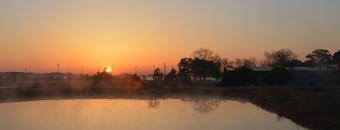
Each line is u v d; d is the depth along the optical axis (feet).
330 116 147.13
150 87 430.61
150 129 144.66
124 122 165.78
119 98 335.06
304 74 410.31
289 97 250.78
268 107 230.89
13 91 350.02
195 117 182.50
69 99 325.42
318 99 212.64
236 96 329.93
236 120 169.17
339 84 395.75
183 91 380.37
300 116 169.07
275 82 404.57
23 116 193.26
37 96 343.46
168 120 171.42
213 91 368.27
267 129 141.49
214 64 542.57
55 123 164.45
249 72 415.44
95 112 211.82
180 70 541.34
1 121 172.55
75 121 170.60
